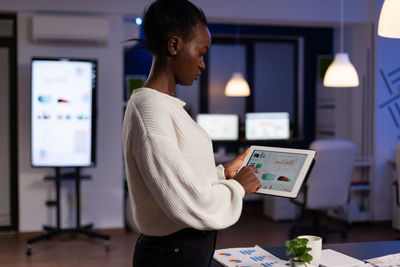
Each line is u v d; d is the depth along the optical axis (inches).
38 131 187.9
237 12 219.1
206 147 52.4
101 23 200.1
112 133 211.0
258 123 278.8
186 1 51.7
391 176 231.8
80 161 190.7
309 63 297.3
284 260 67.5
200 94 303.4
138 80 261.0
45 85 187.0
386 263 65.6
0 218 209.2
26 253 182.5
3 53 206.7
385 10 78.0
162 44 51.3
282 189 59.9
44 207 206.7
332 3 227.9
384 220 232.1
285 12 223.6
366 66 235.0
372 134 232.5
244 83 269.7
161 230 51.7
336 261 66.6
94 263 170.4
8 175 209.2
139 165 48.5
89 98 189.2
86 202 209.6
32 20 197.0
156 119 48.6
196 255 52.0
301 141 293.6
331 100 270.8
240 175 54.3
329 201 189.0
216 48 303.4
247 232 215.5
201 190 47.9
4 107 207.6
